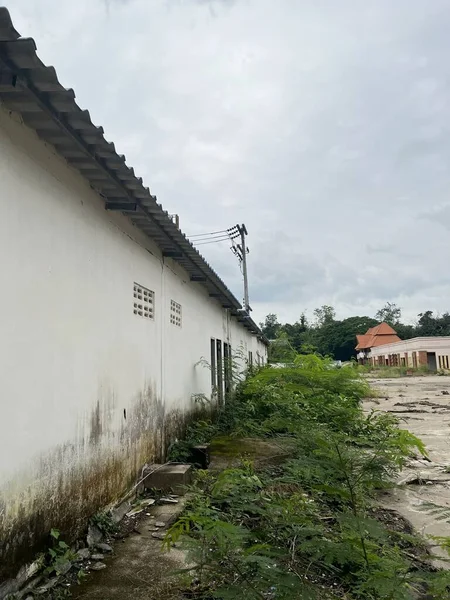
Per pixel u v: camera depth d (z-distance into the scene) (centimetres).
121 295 492
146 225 547
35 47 230
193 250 666
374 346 5697
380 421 746
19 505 288
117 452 456
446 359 4088
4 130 284
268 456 652
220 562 246
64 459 349
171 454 626
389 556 286
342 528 286
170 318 690
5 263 283
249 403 968
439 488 559
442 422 1115
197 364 874
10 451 281
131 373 512
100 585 304
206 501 389
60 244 358
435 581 221
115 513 430
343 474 301
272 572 224
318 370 818
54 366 342
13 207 294
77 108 292
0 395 274
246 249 2177
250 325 1661
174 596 288
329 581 287
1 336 277
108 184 420
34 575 299
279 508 305
